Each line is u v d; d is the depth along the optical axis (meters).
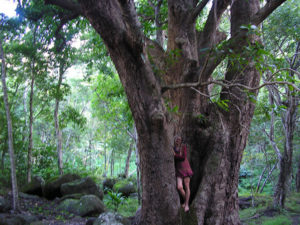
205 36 6.28
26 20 10.23
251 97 3.79
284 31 11.30
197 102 5.91
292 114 12.55
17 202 7.66
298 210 12.62
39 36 11.59
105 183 19.64
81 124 15.40
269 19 11.70
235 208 5.90
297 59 12.75
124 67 3.90
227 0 6.23
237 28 5.97
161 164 4.18
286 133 12.90
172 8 5.65
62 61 12.88
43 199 10.87
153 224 4.32
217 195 5.55
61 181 11.57
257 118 14.21
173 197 4.32
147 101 3.96
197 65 5.65
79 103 32.38
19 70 13.25
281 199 12.57
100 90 17.59
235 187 5.93
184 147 5.09
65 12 8.59
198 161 5.91
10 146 7.75
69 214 8.84
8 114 7.79
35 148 15.33
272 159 17.20
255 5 6.16
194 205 5.36
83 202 9.38
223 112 6.04
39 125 28.97
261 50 3.41
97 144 38.25
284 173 12.79
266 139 17.27
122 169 42.97
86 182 11.56
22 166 12.83
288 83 3.20
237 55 3.82
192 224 5.14
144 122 4.03
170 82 5.79
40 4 8.62
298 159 18.50
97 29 3.64
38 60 12.25
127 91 4.07
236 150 5.96
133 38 3.60
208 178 5.63
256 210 12.77
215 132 5.89
